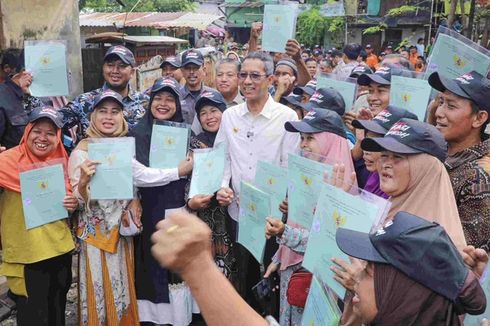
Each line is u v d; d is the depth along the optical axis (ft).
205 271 4.40
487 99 8.39
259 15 94.43
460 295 4.66
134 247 12.10
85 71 35.04
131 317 11.84
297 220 8.40
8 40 22.24
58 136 11.13
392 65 13.25
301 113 14.16
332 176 7.68
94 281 11.23
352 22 74.95
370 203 6.07
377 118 9.21
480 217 7.64
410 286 4.63
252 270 12.43
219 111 12.90
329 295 6.25
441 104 8.82
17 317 11.29
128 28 59.67
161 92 11.72
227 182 11.96
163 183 11.46
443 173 7.07
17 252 10.87
